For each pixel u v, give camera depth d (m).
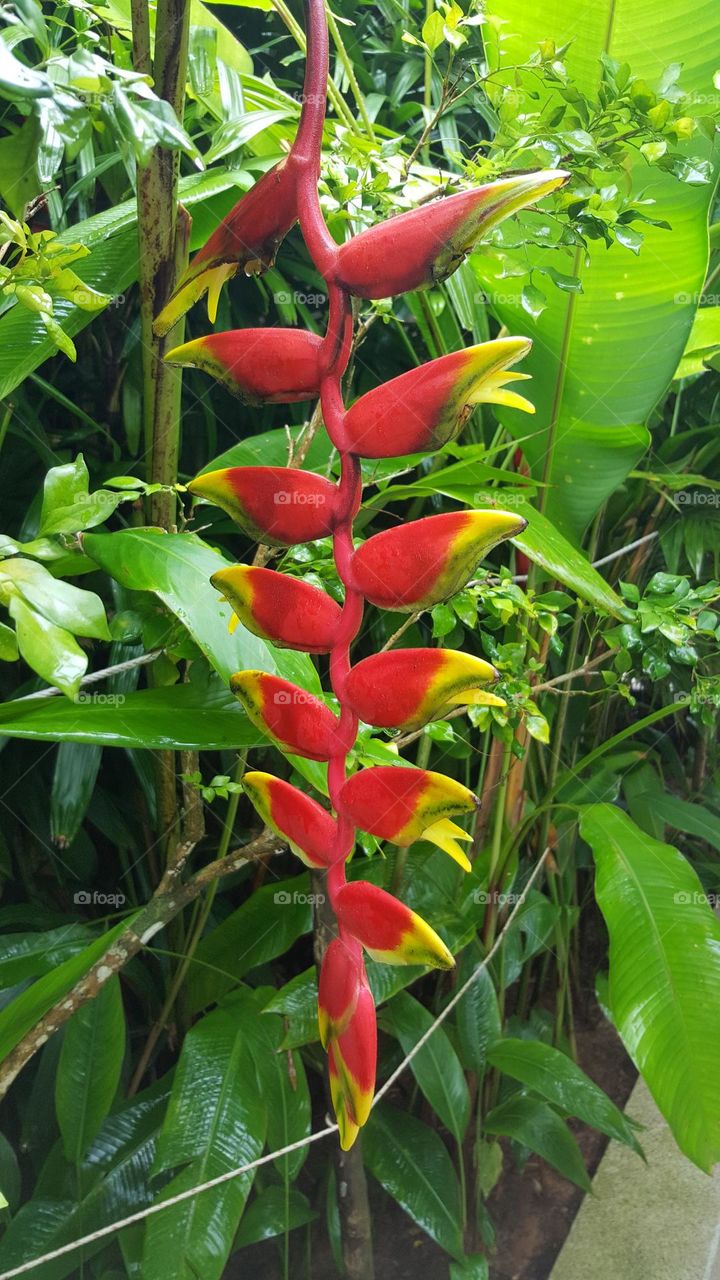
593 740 1.76
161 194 0.76
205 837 1.50
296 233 1.38
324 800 1.16
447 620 0.96
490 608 1.09
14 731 0.74
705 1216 1.53
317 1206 1.49
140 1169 1.18
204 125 1.17
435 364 0.33
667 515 1.64
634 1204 1.58
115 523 1.30
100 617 0.61
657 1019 1.04
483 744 1.40
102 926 1.35
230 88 0.95
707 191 0.94
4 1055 0.92
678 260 0.99
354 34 1.57
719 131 0.94
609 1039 1.90
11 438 1.33
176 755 1.11
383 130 1.13
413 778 0.34
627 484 1.58
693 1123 0.97
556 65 0.79
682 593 1.16
